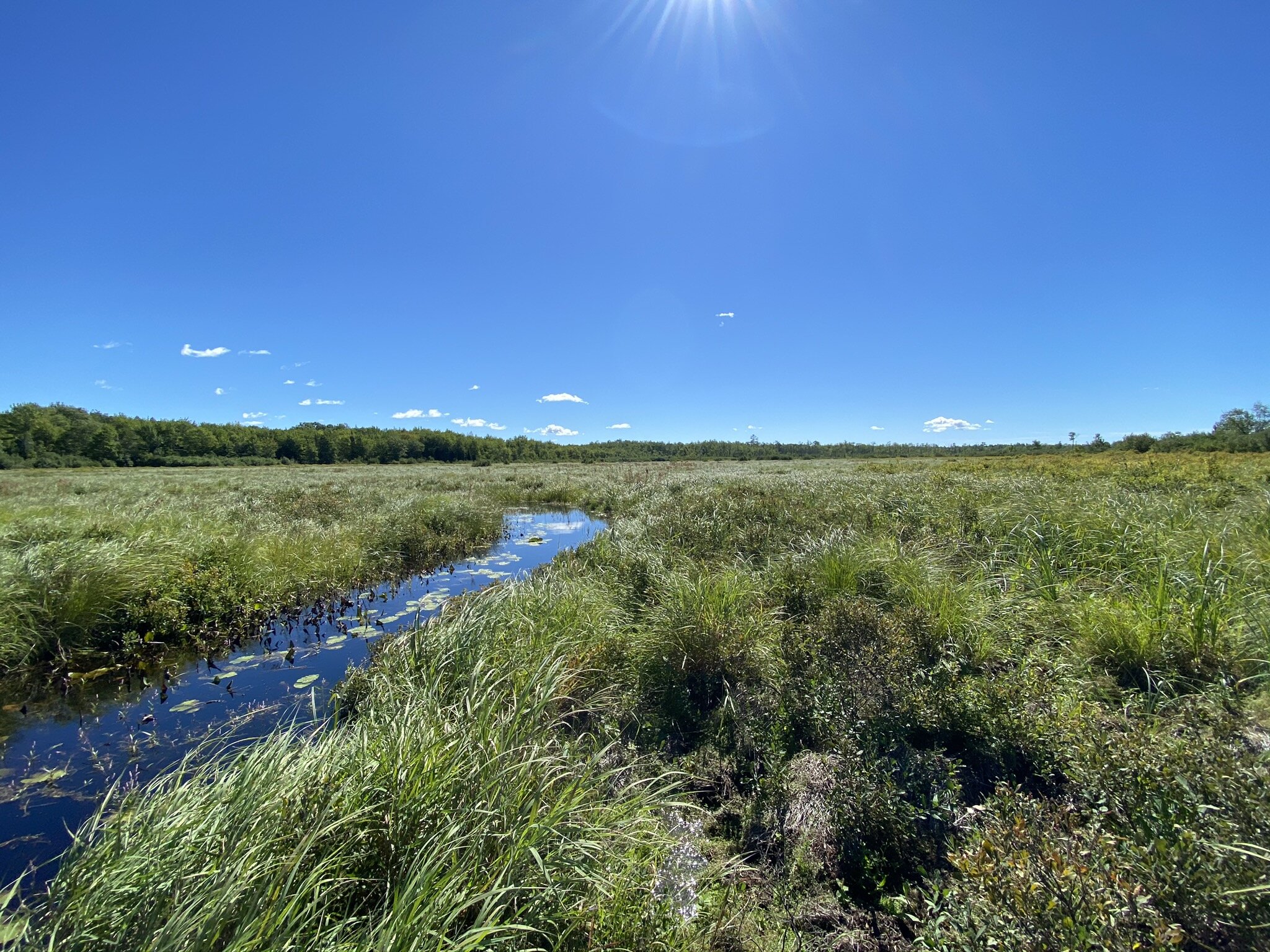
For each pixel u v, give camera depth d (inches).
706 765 137.7
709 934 85.7
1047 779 112.0
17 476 1133.7
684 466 1697.8
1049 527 255.6
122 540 281.6
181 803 86.0
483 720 114.5
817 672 153.5
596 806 100.0
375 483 946.7
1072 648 166.1
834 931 90.4
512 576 364.2
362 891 80.6
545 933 73.8
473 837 84.0
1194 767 90.2
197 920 63.9
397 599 318.0
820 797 114.7
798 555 245.6
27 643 211.2
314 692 193.5
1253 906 66.6
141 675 211.3
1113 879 69.8
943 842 101.6
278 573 308.8
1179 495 330.6
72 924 66.5
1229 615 154.3
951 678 143.1
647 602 225.9
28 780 140.9
